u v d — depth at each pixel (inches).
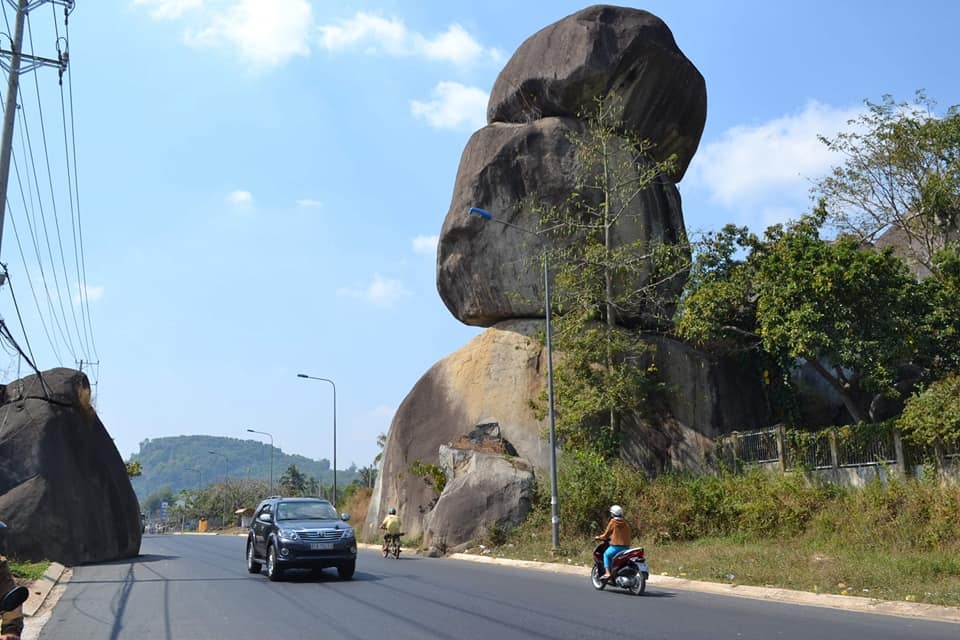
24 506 956.0
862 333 860.0
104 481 1083.9
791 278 891.4
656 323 1274.6
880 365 842.2
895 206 1111.6
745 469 996.6
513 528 1064.8
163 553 1216.8
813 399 1186.0
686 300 1054.4
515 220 1307.8
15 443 1003.3
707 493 937.5
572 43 1299.2
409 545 1214.3
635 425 1200.8
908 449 799.7
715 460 1098.7
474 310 1373.0
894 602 495.5
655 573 721.6
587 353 1149.1
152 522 6505.9
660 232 1302.9
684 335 1111.0
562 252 1214.9
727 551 780.0
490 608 494.6
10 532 933.2
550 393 957.2
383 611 482.9
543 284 1293.1
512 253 1307.8
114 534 1066.1
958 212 1042.1
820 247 900.0
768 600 542.3
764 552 741.3
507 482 1102.4
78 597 599.5
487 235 1323.8
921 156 1062.4
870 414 1032.8
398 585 637.3
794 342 885.8
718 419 1182.3
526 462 1188.5
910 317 863.7
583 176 1261.1
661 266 1202.0
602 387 1134.4
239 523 3700.8
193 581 690.8
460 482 1130.7
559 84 1296.8
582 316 1172.5
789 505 842.8
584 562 824.3
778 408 1185.4
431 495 1277.1
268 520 716.0
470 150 1382.9
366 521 1499.8
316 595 569.0
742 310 1075.9
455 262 1362.0
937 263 937.5
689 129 1387.8
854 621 437.1
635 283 1234.6
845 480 861.8
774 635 388.5
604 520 981.2
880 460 826.8
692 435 1177.4
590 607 499.8
